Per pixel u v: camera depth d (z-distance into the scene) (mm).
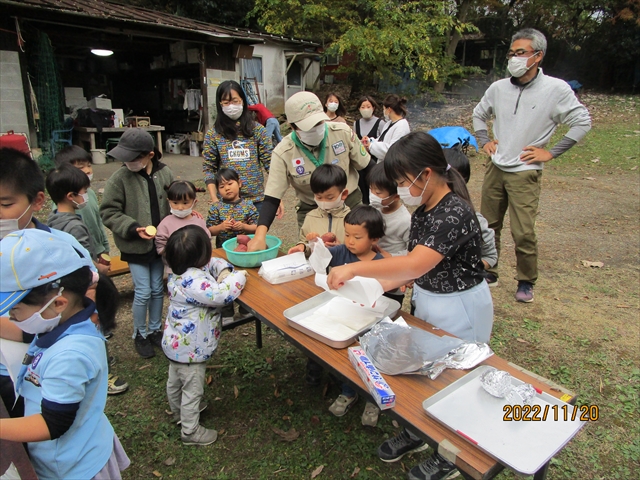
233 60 11195
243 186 3328
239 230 3182
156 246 2816
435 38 13594
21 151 1568
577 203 6375
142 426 2338
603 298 3656
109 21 8344
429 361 1517
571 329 3188
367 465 2072
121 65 13406
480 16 17453
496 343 3016
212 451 2174
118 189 2752
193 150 11109
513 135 3322
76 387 1210
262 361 2895
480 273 1800
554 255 4594
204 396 2576
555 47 17797
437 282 1807
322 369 2684
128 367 2838
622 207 6148
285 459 2115
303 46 13422
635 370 2709
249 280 2316
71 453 1291
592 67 17469
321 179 2342
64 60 12578
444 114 13602
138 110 14305
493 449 1170
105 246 3213
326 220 2559
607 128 10781
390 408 1335
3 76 7391
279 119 13133
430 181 1600
